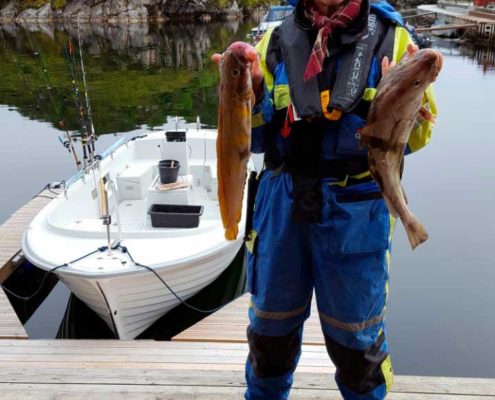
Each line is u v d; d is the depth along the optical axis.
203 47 29.41
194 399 2.46
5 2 41.41
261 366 1.92
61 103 15.97
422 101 1.53
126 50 28.06
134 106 15.63
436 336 4.93
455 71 21.20
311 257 1.74
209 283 4.98
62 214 5.19
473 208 7.88
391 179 1.53
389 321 5.15
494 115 14.16
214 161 7.09
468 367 4.51
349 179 1.61
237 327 4.14
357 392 1.80
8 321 4.28
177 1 42.69
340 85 1.53
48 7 40.81
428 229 7.14
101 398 2.51
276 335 1.85
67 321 5.14
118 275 3.97
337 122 1.58
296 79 1.58
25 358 3.68
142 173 6.18
